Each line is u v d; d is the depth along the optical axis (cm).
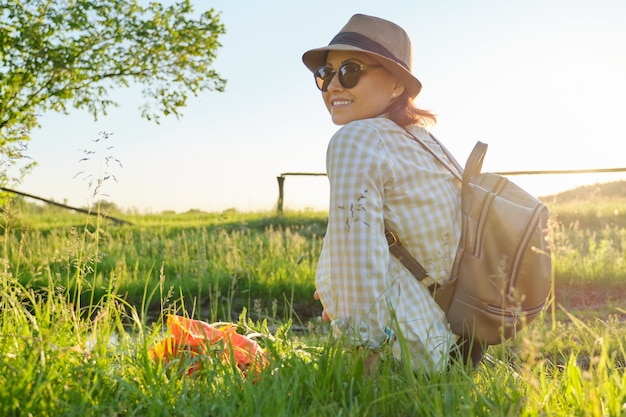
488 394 259
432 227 287
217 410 234
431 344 278
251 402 227
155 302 837
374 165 279
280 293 889
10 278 328
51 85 1426
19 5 1398
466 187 303
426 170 294
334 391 249
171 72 1562
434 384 244
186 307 830
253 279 891
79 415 225
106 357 278
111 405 231
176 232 1494
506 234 285
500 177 313
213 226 1614
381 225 279
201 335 306
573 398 245
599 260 1037
